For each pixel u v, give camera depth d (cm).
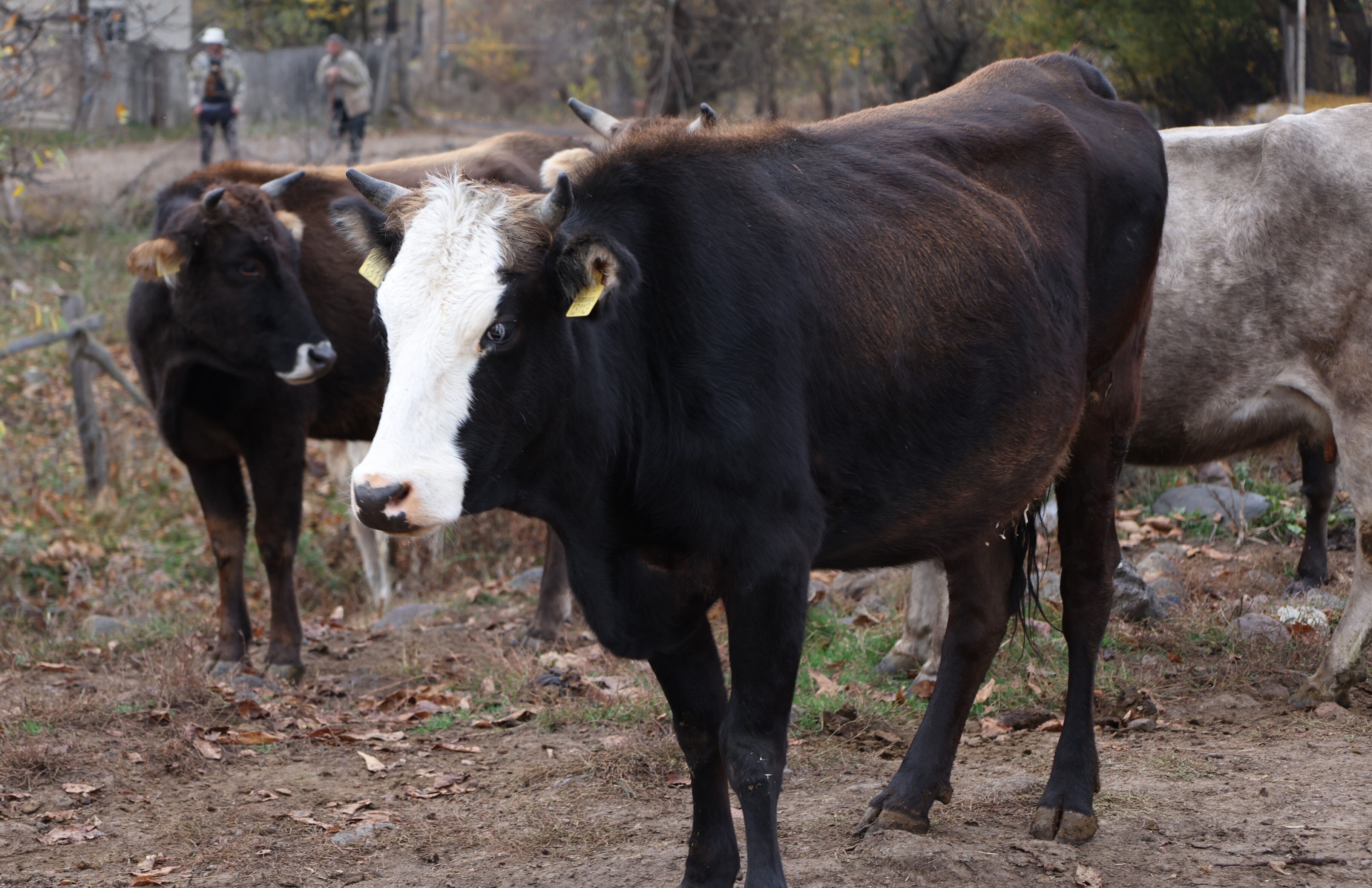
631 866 372
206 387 625
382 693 593
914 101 419
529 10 2627
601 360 309
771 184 338
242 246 596
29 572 820
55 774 478
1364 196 516
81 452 1012
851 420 331
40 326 926
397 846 409
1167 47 1144
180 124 2250
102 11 1207
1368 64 1034
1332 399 525
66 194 1572
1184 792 409
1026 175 391
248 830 426
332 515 950
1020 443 366
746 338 309
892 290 339
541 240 293
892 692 537
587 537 322
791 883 349
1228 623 580
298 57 2530
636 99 2233
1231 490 741
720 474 304
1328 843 360
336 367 673
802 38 1900
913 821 378
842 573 706
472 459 288
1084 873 349
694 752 343
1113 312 416
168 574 847
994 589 402
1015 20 1351
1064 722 479
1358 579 493
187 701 560
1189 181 558
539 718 532
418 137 2516
